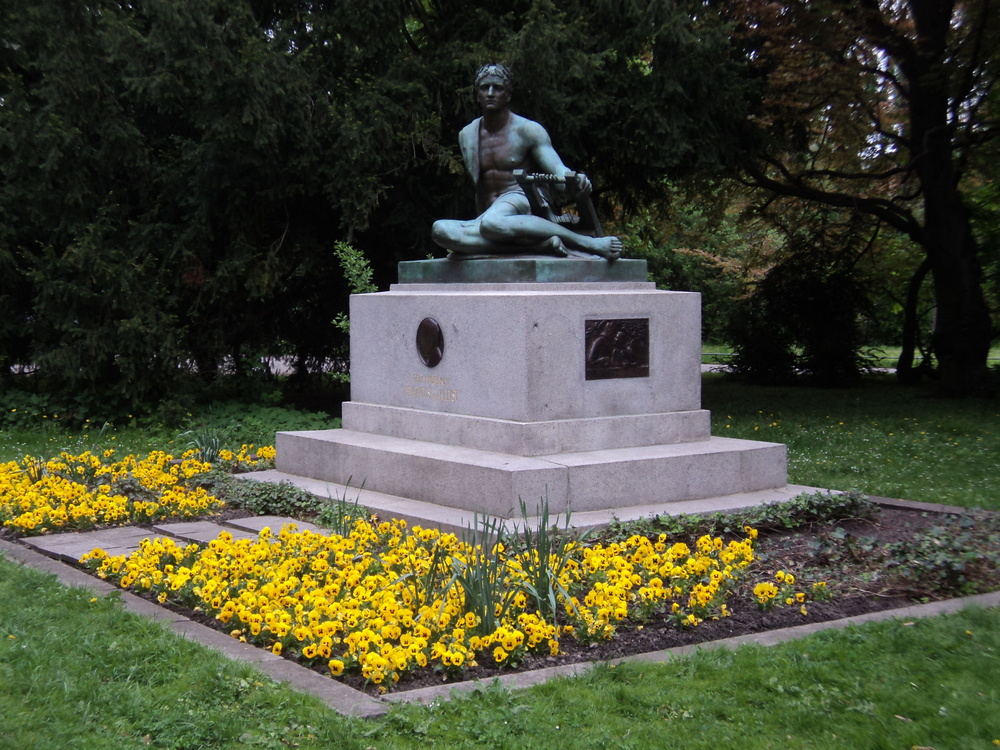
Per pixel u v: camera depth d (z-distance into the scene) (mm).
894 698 4547
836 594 6250
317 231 16453
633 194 19453
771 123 17328
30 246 15266
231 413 15281
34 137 13922
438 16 16266
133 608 5906
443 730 4207
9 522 8219
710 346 44594
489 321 8594
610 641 5355
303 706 4387
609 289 9133
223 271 14602
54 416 15258
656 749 4082
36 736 4098
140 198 15406
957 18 19656
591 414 8695
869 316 25359
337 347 18672
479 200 10016
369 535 7051
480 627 5266
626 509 8039
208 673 4734
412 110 14508
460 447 8805
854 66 18281
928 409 17547
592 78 14555
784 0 16797
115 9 14289
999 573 6652
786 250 25625
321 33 14930
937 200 19484
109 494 9375
